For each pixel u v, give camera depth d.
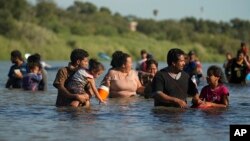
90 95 22.23
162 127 16.92
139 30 156.50
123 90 25.72
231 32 181.00
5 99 24.66
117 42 125.38
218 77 21.48
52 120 18.12
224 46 144.38
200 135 15.67
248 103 23.81
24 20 121.38
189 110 20.52
